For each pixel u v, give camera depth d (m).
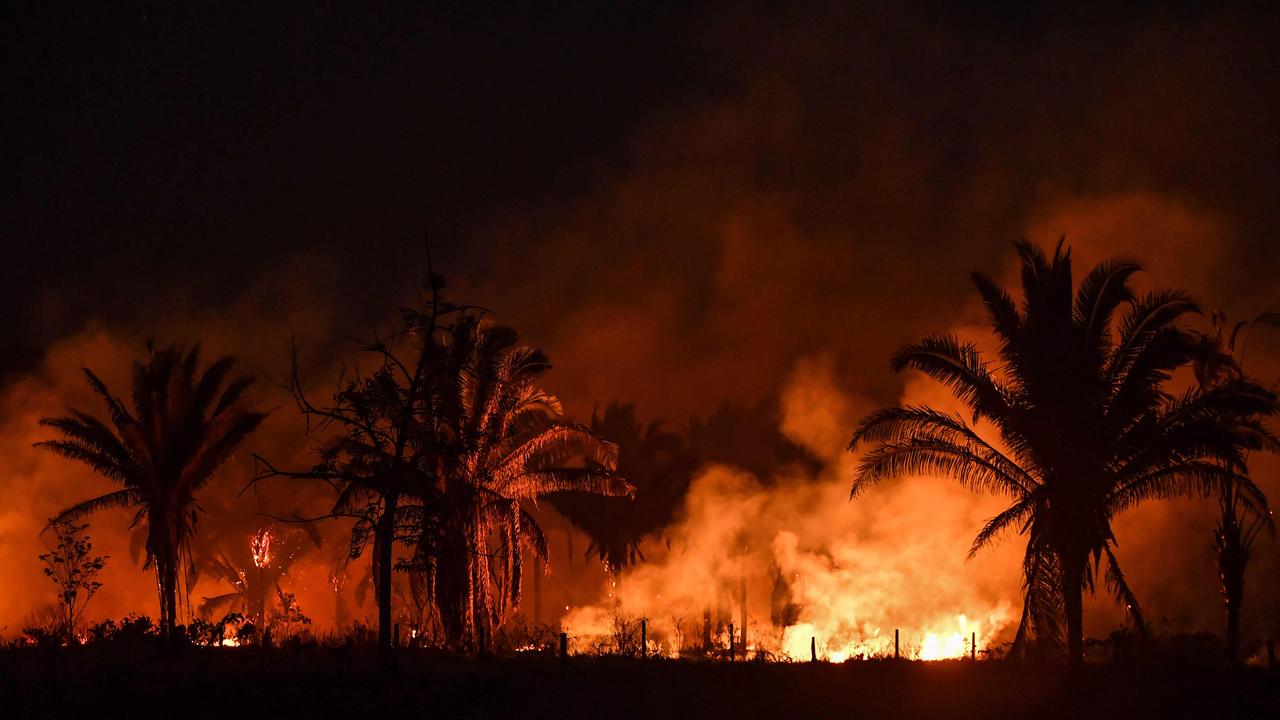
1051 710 22.78
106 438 34.81
